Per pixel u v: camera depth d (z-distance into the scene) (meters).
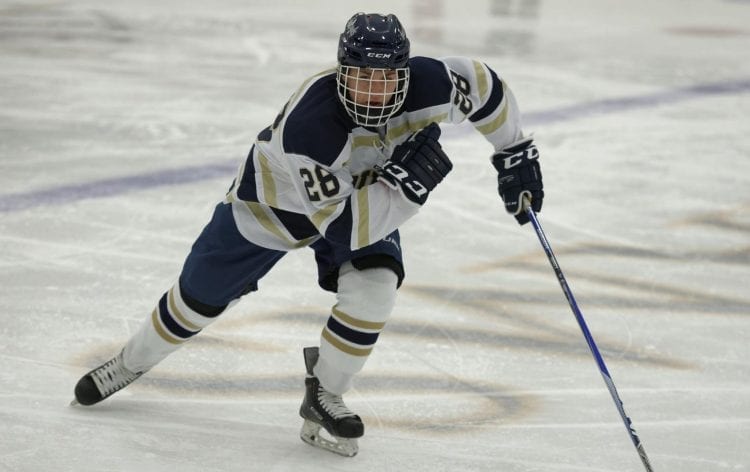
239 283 10.19
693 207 20.14
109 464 9.48
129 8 43.44
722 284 16.08
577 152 24.02
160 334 10.54
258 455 10.02
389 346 13.23
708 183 21.86
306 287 15.13
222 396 11.58
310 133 8.84
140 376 11.10
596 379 12.48
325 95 9.00
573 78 32.75
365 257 9.73
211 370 12.26
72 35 36.31
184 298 10.28
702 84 32.69
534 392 12.06
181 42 36.00
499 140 10.64
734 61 37.16
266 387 11.89
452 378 12.38
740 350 13.58
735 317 14.74
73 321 13.45
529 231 18.23
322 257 10.28
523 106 28.58
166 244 16.67
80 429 10.29
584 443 10.71
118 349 12.70
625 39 41.38
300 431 10.77
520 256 16.94
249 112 26.41
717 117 28.20
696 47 40.06
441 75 9.45
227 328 13.52
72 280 14.90
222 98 27.81
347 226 9.01
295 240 9.92
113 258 15.90
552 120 27.09
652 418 11.41
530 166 10.73
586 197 20.52
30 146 22.27
